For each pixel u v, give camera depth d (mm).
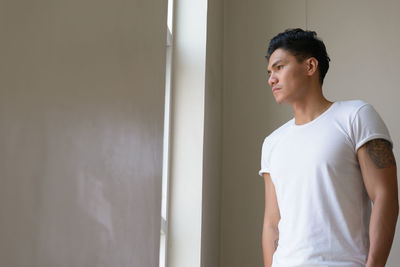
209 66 3174
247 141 3848
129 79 1455
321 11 4012
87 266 1104
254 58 3979
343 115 2191
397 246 3582
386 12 3959
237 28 4047
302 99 2328
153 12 1776
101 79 1185
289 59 2352
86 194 1088
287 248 2146
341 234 2068
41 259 871
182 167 2896
